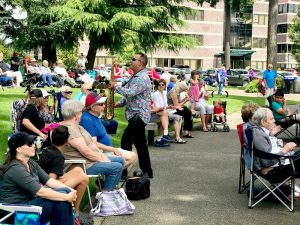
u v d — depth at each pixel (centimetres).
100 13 3025
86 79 2548
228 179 816
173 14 3478
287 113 1242
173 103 1237
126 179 712
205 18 7438
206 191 735
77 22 2889
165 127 1126
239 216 614
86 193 684
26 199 464
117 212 609
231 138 1271
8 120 1240
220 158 999
